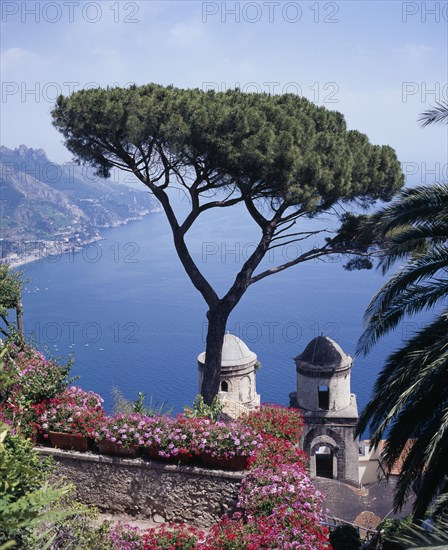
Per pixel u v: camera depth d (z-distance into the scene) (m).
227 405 19.73
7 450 8.30
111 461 12.77
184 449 12.38
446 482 12.90
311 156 20.52
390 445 13.12
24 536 6.63
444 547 7.93
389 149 24.33
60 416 13.16
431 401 12.59
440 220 13.29
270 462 12.24
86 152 22.30
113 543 10.05
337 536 17.36
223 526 10.78
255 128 20.30
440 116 14.08
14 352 14.41
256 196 22.12
